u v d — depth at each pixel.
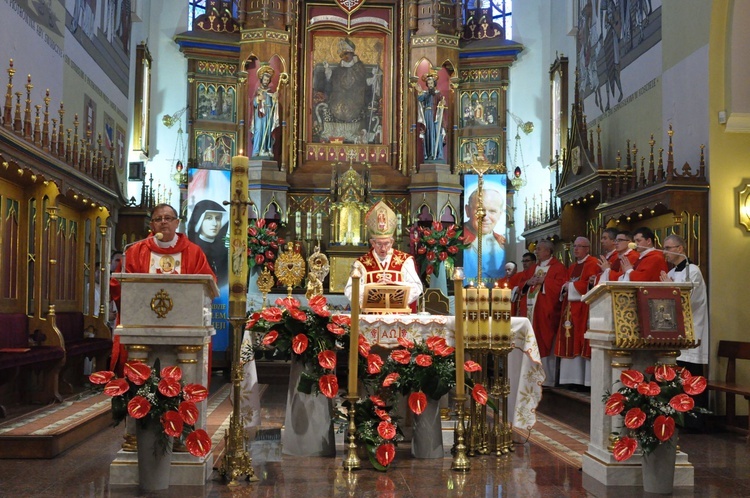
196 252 7.06
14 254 9.33
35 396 9.20
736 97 10.18
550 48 18.55
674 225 10.51
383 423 6.78
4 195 9.05
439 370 7.02
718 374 9.78
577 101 13.88
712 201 10.06
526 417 7.64
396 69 18.30
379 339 7.26
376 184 17.84
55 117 11.84
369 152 18.11
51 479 6.14
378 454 6.64
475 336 7.31
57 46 11.91
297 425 7.26
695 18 10.70
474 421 7.45
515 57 18.58
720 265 10.01
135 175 16.44
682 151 11.05
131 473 6.01
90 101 13.79
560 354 10.95
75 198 10.73
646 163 12.41
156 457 5.79
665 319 6.11
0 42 9.66
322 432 7.23
